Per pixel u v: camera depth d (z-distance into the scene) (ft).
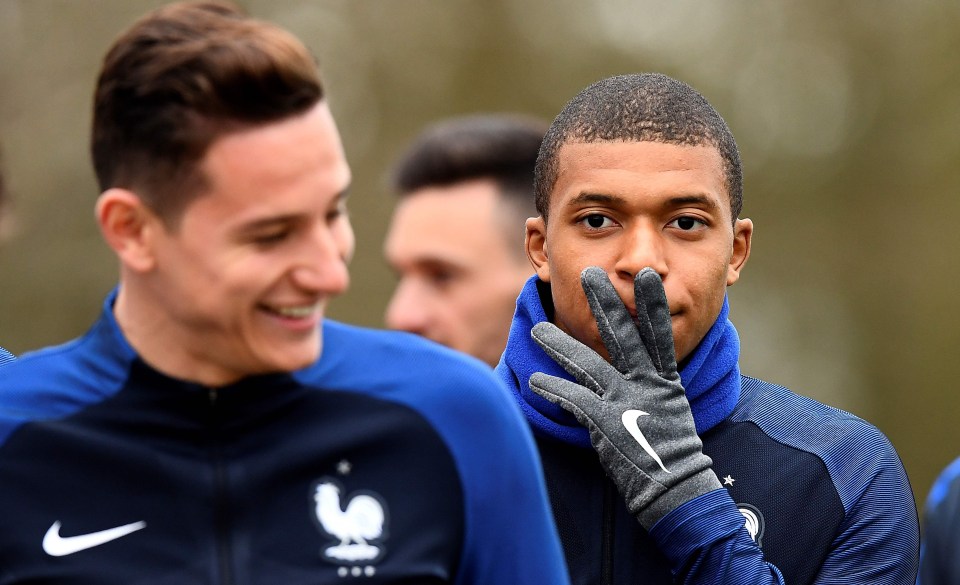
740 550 19.15
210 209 15.17
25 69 86.17
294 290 15.53
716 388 21.03
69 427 16.48
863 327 111.65
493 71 112.57
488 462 17.28
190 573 16.11
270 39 15.37
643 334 19.66
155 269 15.83
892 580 20.39
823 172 114.62
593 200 19.76
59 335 86.22
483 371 17.71
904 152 114.01
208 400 16.51
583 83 113.29
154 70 15.17
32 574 15.98
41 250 85.05
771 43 114.83
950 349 108.78
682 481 19.40
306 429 16.84
